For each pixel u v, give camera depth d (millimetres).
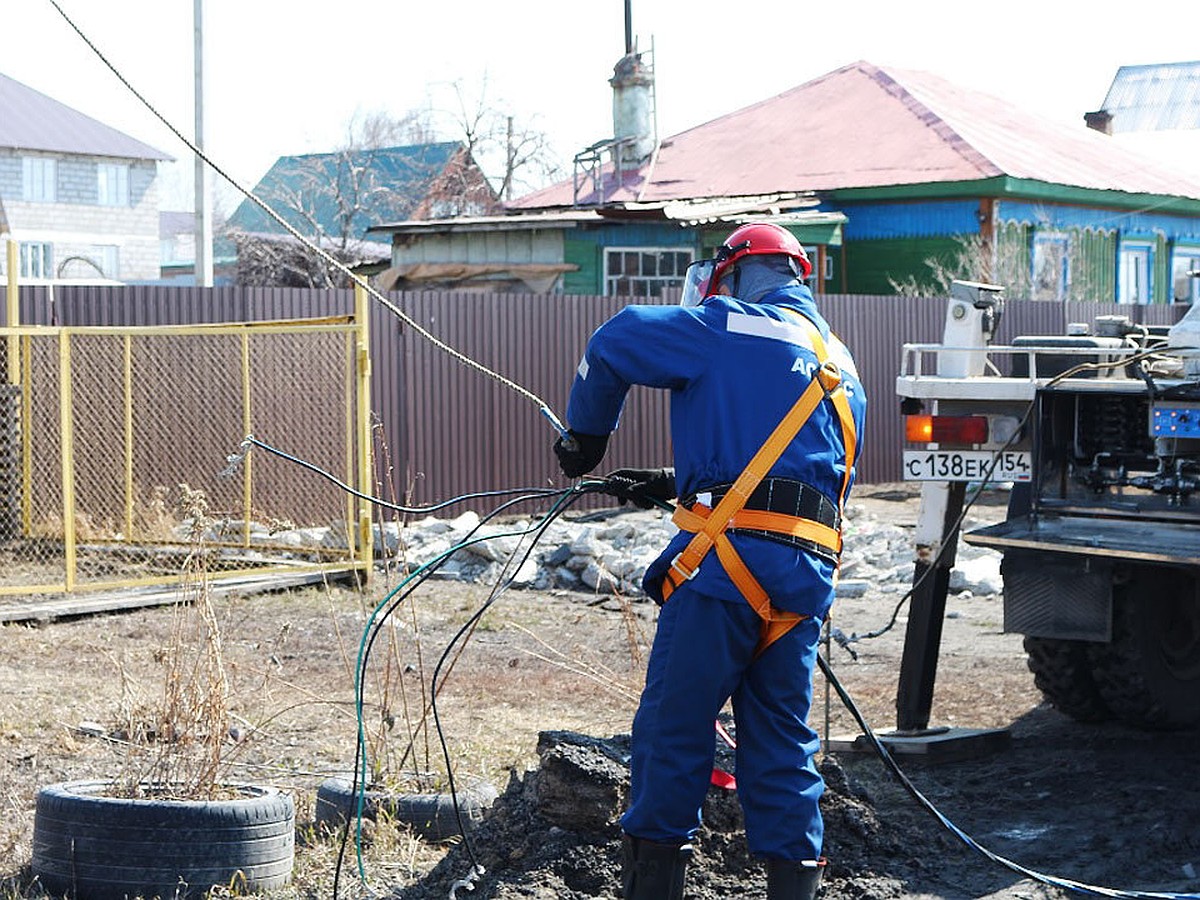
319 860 5645
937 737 7219
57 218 54031
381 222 47500
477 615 5676
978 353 7305
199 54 20562
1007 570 6770
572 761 5215
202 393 14562
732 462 4375
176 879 5199
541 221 24188
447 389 16281
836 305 20016
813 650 4488
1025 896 5258
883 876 5391
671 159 30078
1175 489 6711
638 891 4410
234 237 39562
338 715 7973
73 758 7070
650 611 11508
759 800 4410
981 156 26516
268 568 12414
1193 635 7578
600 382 4504
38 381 14180
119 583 11438
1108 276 28312
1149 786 6684
